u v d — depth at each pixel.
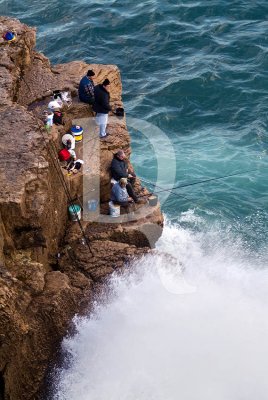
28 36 20.77
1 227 14.42
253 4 32.66
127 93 27.69
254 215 20.44
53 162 16.61
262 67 28.59
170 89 27.64
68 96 18.83
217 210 20.59
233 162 22.97
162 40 30.88
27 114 16.89
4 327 13.23
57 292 15.06
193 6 32.78
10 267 14.83
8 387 13.63
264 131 24.81
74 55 30.47
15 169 15.19
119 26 32.06
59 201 16.77
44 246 15.33
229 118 25.89
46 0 34.59
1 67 18.81
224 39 30.55
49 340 14.84
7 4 34.53
